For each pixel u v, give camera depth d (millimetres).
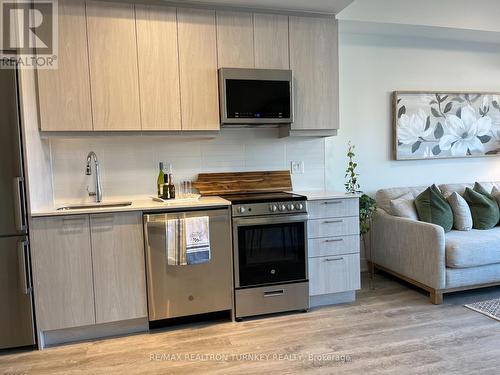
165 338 2650
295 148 3670
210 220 2789
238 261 2863
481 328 2650
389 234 3639
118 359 2373
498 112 4453
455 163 4383
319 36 3291
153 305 2715
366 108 4008
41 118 2709
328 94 3346
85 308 2609
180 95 2973
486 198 3764
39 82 2699
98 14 2779
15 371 2266
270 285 2951
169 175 3184
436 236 3059
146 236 2678
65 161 3100
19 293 2482
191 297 2789
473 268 3143
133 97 2877
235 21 3068
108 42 2807
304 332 2670
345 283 3166
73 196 3127
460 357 2270
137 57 2869
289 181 3572
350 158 3830
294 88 3246
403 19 3660
